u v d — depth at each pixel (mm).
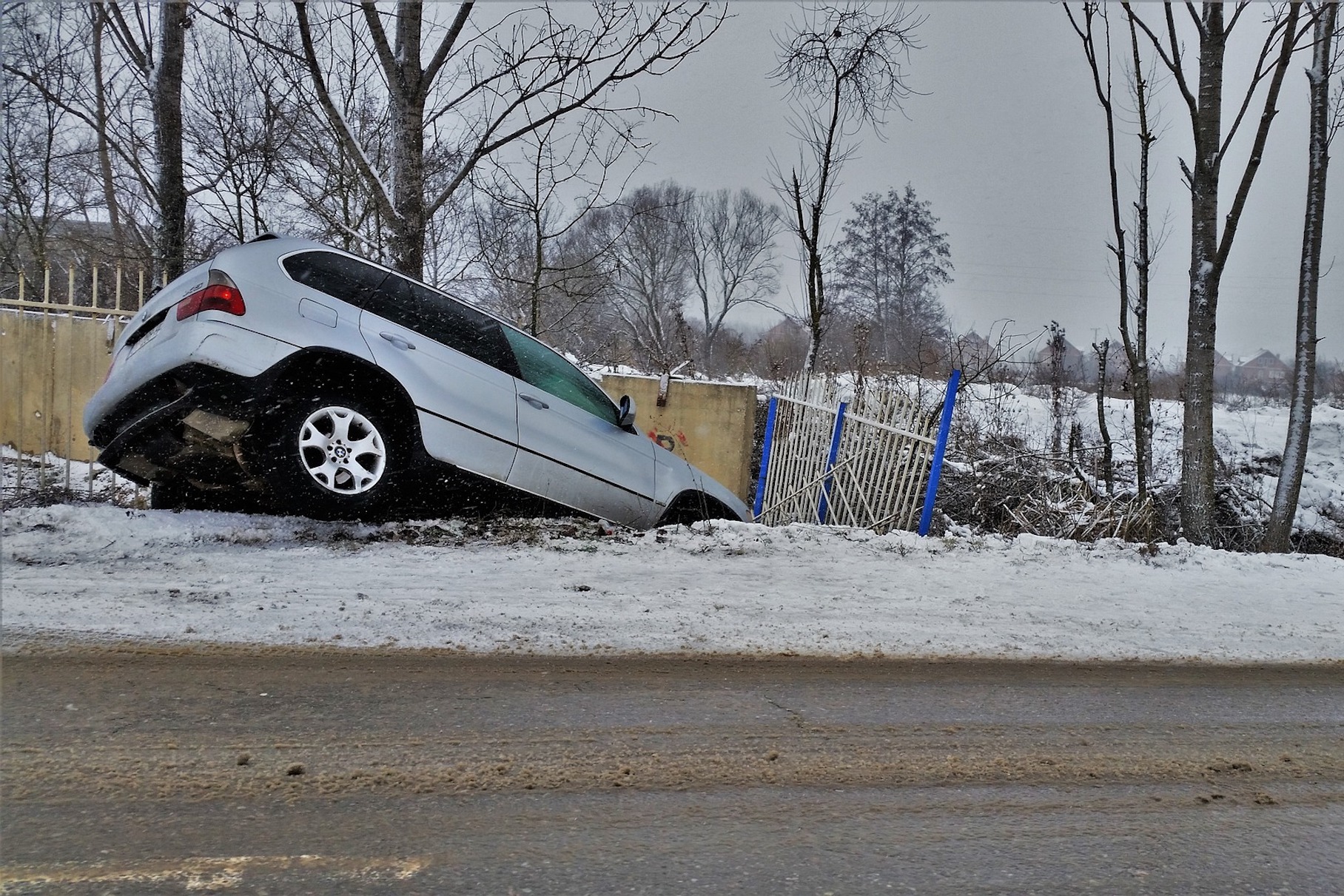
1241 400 24562
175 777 2916
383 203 9562
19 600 4461
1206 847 2920
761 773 3240
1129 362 11914
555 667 4184
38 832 2547
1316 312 9594
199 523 5973
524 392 7160
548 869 2525
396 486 6500
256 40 9617
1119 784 3377
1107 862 2779
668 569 6148
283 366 5910
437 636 4441
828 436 9797
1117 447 14109
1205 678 4801
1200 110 9398
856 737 3625
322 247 6516
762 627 5023
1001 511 10109
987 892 2555
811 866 2635
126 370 6059
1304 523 12125
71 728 3211
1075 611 5883
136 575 5031
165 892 2297
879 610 5531
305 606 4711
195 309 5801
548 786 3029
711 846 2713
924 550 7219
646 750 3357
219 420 5801
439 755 3193
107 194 15750
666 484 8109
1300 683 4832
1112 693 4422
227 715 3400
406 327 6629
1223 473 12664
